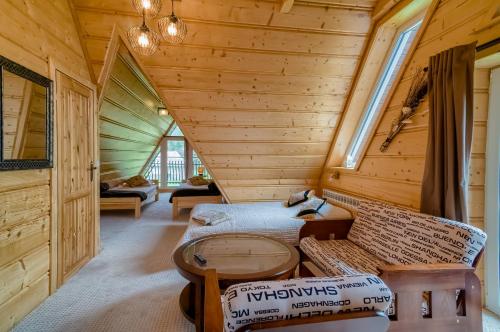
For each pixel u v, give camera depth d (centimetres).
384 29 265
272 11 251
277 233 274
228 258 187
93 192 297
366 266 179
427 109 212
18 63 180
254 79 299
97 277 250
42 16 206
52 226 219
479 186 193
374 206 224
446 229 158
